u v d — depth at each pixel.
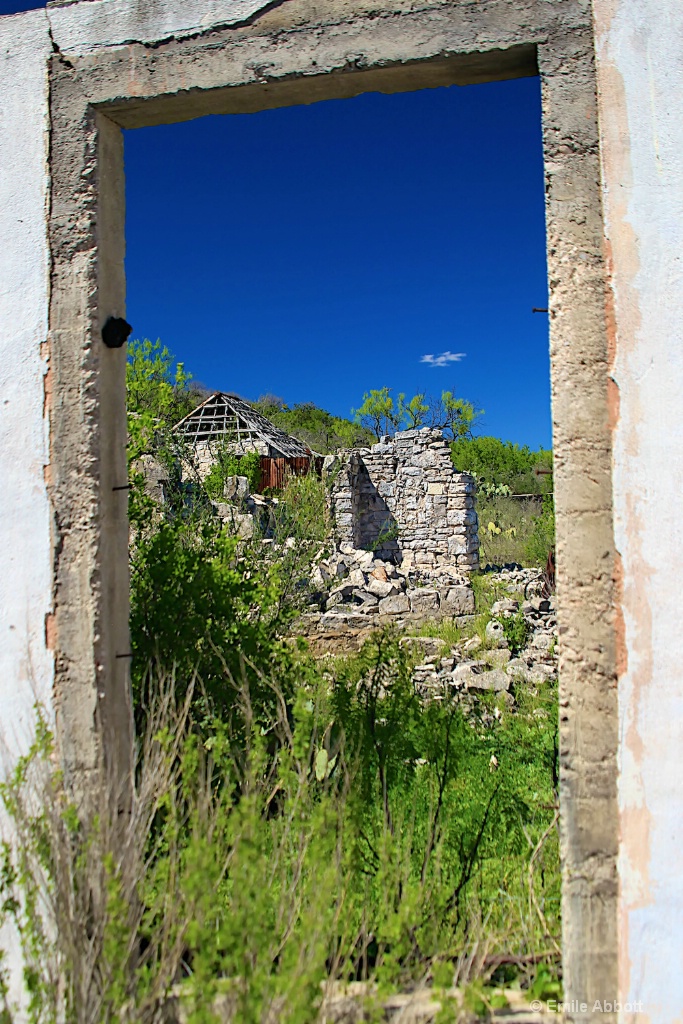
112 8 2.67
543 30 2.38
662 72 2.31
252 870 2.09
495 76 2.59
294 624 7.07
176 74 2.61
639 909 2.15
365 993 2.12
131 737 2.64
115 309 2.74
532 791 4.04
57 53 2.70
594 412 2.27
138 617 3.78
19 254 2.66
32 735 2.55
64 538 2.56
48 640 2.55
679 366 2.24
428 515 14.91
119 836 2.43
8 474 2.61
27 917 2.42
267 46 2.56
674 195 2.27
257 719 3.40
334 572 10.85
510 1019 2.21
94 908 2.27
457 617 10.02
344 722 3.48
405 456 15.19
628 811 2.18
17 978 2.45
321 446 31.22
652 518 2.22
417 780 3.56
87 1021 2.11
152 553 4.09
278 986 1.92
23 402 2.62
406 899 2.27
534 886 2.85
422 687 5.78
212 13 2.59
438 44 2.46
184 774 2.49
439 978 2.07
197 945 2.02
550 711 5.32
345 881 2.40
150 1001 2.10
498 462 31.81
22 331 2.63
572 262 2.31
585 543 2.25
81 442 2.57
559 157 2.34
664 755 2.17
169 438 6.77
